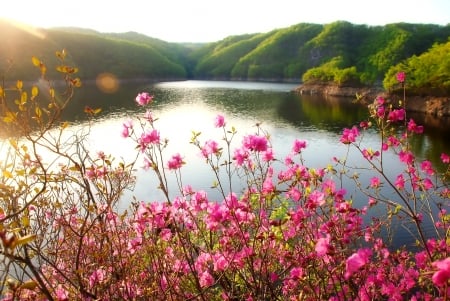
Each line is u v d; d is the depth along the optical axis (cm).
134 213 470
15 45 10400
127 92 9662
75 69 347
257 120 5206
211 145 476
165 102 7394
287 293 502
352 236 529
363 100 608
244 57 18275
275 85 13400
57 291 364
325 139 3862
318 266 456
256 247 461
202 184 2117
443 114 5181
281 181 482
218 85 13212
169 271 445
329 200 483
